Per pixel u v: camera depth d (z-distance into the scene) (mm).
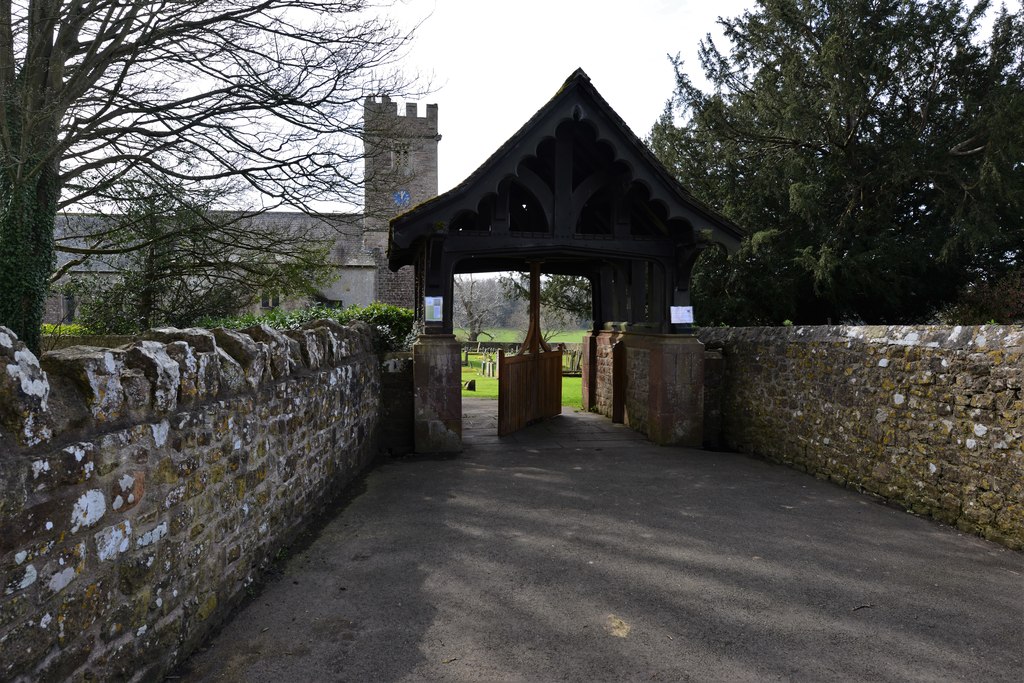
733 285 13430
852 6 11445
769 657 3016
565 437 8938
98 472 2240
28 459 1892
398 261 10539
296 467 4578
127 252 9898
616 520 5117
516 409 9391
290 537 4449
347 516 5164
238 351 3682
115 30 7152
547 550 4410
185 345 2988
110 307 12172
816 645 3135
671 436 8336
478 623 3322
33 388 1936
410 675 2816
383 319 9758
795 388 7141
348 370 6184
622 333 10359
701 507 5512
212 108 7953
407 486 6172
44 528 1956
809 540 4672
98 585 2248
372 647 3059
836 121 11391
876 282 11398
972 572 4070
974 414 4777
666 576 3971
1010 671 2920
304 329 5320
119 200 8578
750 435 8086
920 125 11836
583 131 8031
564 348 24094
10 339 1904
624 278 10484
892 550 4465
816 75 12297
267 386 4020
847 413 6246
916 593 3752
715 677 2838
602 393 11367
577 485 6242
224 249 10688
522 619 3373
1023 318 10594
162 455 2686
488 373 21000
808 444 6867
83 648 2166
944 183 11242
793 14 12352
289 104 8117
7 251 6918
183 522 2871
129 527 2439
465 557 4262
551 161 8359
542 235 7992
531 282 10164
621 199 8195
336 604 3525
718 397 8773
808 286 12680
